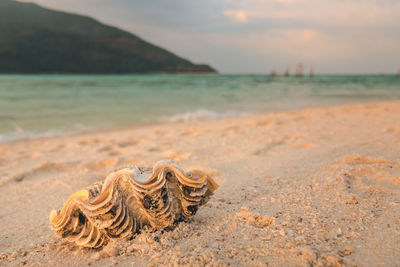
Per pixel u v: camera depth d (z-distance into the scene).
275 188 2.76
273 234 1.85
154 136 6.81
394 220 1.91
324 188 2.59
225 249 1.72
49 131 8.40
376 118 7.56
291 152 4.30
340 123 7.10
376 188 2.48
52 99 16.92
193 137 6.26
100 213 1.80
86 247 1.96
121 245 1.85
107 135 7.65
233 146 5.07
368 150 3.76
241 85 36.56
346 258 1.53
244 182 3.06
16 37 199.75
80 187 3.39
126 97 18.88
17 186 3.56
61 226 1.91
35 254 1.98
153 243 1.83
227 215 2.22
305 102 15.63
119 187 1.86
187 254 1.67
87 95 20.06
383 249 1.60
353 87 31.12
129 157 4.58
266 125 7.59
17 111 12.05
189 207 2.01
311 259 1.54
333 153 3.82
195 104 15.02
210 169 3.66
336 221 1.96
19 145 6.65
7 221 2.62
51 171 4.18
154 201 1.82
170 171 1.93
